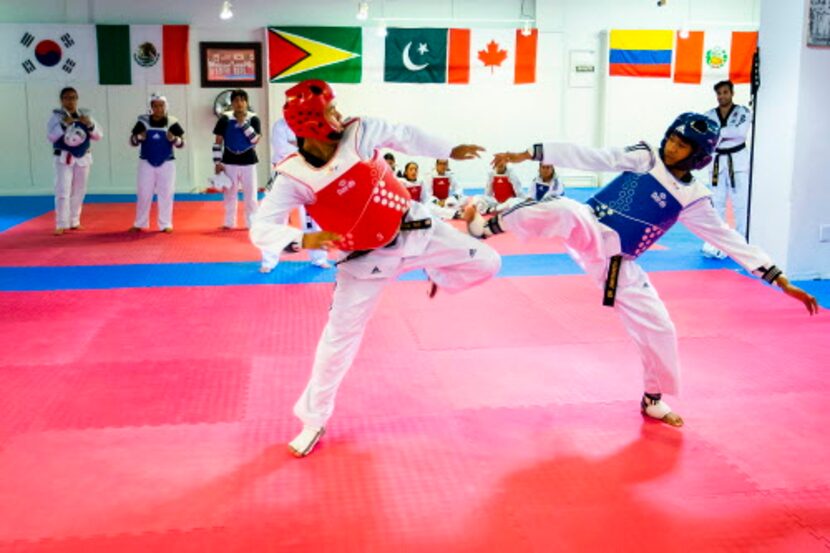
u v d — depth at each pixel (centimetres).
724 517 307
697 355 511
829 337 550
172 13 1469
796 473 344
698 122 345
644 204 360
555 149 352
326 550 284
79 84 1459
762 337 551
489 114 1534
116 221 1139
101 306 639
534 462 355
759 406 422
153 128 1015
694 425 397
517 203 361
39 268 796
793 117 730
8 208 1280
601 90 1555
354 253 345
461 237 354
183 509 312
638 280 379
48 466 349
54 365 489
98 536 292
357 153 317
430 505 316
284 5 1481
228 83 1497
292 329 575
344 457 360
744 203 824
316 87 303
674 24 1556
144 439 379
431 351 520
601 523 302
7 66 1440
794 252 750
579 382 461
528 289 704
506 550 284
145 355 510
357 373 475
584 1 1524
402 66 1495
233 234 1022
